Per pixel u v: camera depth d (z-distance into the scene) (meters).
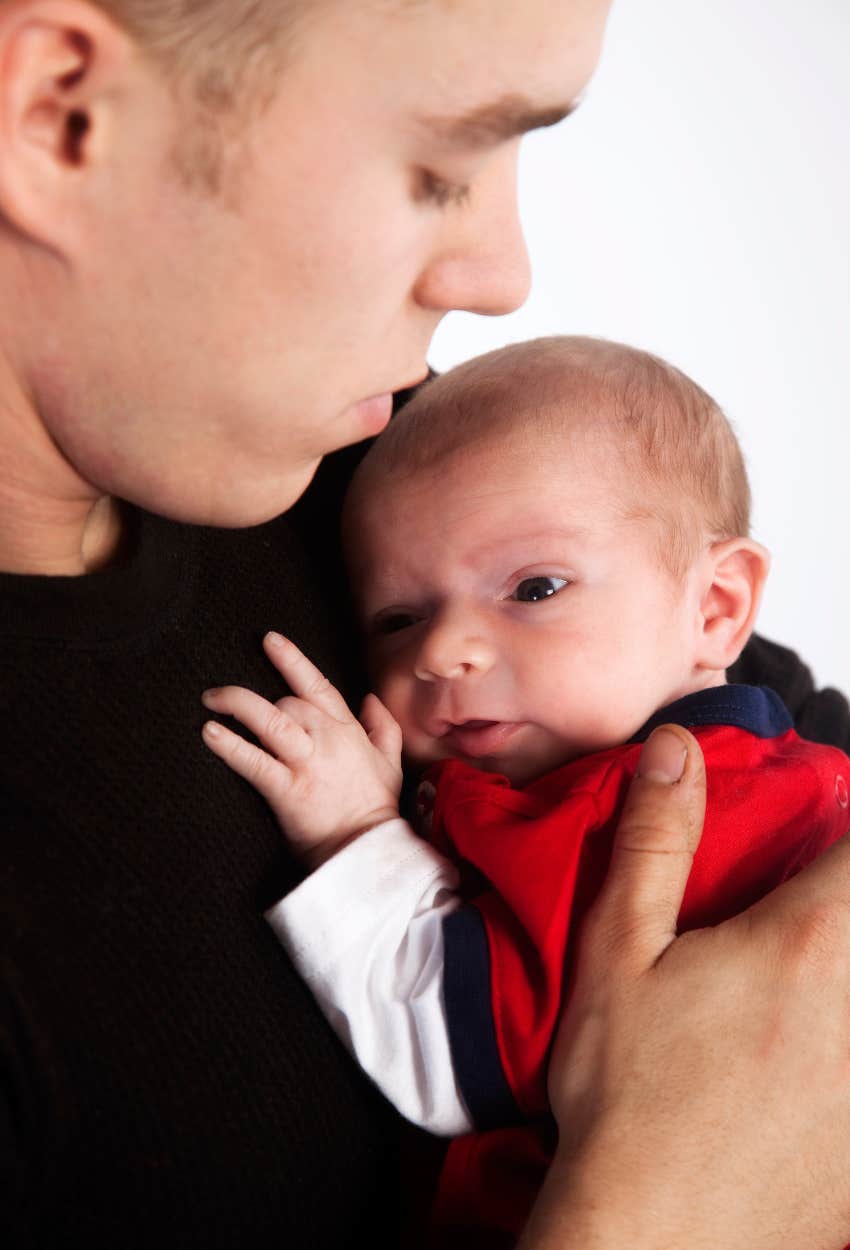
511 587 1.07
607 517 1.08
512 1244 0.91
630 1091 0.80
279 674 0.93
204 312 0.70
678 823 0.89
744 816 0.99
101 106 0.66
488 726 1.07
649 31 3.52
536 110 0.69
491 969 0.90
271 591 0.97
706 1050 0.80
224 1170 0.75
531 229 3.61
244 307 0.70
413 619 1.12
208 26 0.64
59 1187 0.71
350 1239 0.84
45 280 0.70
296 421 0.75
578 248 3.62
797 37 3.55
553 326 3.67
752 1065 0.80
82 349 0.71
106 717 0.77
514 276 0.78
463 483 1.09
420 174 0.70
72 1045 0.70
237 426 0.75
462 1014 0.89
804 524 3.71
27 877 0.71
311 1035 0.84
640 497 1.10
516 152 0.77
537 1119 0.92
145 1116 0.72
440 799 1.01
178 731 0.82
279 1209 0.78
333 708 0.94
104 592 0.78
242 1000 0.79
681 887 0.89
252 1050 0.79
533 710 1.05
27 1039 0.67
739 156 3.58
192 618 0.86
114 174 0.67
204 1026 0.76
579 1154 0.78
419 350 0.79
